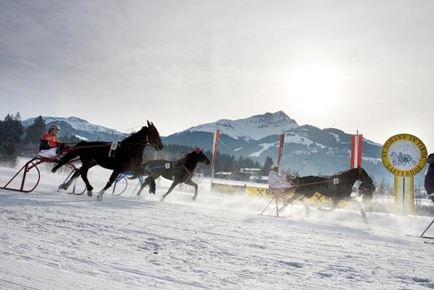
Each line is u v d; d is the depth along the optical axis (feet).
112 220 29.73
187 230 27.91
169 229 27.63
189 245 22.33
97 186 80.23
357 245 27.94
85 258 17.04
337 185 52.65
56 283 12.73
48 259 16.16
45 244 19.16
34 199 39.04
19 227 23.32
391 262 21.91
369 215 57.98
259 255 21.18
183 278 15.25
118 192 71.00
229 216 41.22
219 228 30.53
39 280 12.88
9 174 81.56
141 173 51.90
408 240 33.40
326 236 31.94
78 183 81.30
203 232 27.66
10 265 14.48
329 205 71.46
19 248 17.70
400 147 58.65
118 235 23.59
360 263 21.02
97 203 42.14
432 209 88.17
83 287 12.61
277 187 52.85
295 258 21.16
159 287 13.67
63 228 24.32
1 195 39.93
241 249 22.48
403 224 51.01
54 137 49.14
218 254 20.58
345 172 53.21
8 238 19.71
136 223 29.25
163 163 62.64
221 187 89.81
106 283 13.42
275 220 42.19
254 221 38.65
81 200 43.80
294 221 43.29
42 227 24.03
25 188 51.83
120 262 16.94
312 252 23.40
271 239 27.20
